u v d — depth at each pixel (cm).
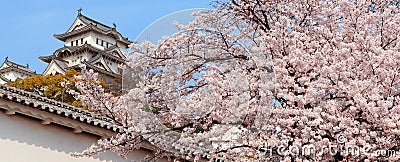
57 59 5375
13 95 1274
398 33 895
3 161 1295
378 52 808
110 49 4991
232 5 984
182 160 1055
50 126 1398
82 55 5747
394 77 792
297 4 947
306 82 827
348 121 774
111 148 999
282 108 820
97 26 6341
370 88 791
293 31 874
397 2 996
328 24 947
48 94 3019
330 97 850
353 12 915
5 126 1321
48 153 1380
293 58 833
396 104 800
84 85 1047
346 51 823
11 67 5728
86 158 1434
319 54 830
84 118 1361
